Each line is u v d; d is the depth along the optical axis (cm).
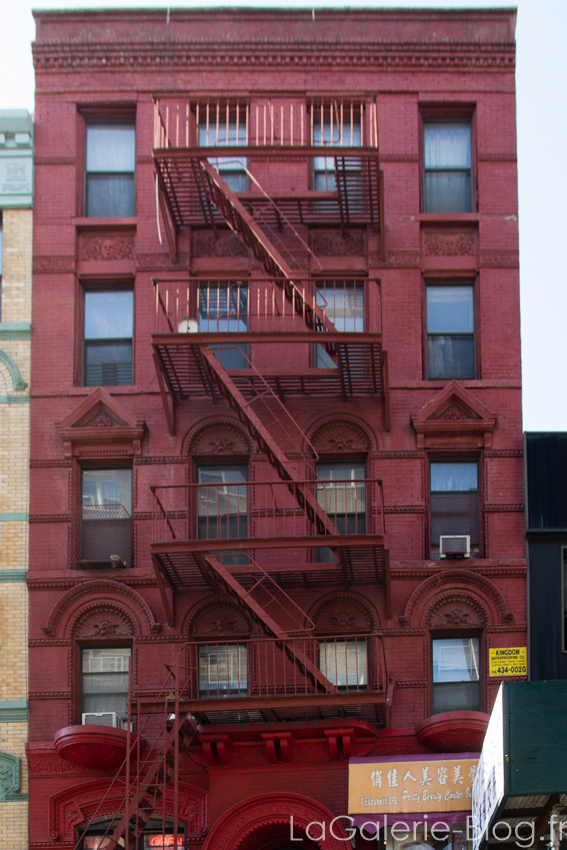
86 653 2453
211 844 2281
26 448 2506
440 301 2602
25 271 2586
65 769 2362
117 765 2338
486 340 2550
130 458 2517
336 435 2519
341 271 2578
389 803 2242
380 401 2520
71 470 2498
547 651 2409
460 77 2666
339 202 2511
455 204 2655
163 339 2338
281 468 2403
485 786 2119
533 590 2433
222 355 2545
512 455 2498
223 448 2511
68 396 2527
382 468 2492
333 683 2417
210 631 2439
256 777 2331
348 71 2670
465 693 2425
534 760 1991
